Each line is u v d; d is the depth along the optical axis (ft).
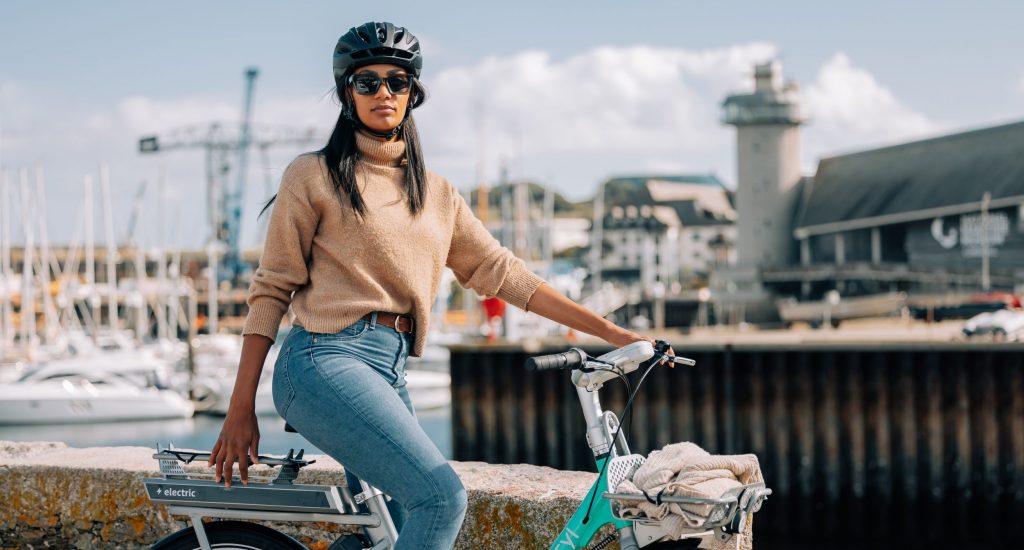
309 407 8.23
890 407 75.97
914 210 345.31
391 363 8.64
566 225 638.53
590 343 87.20
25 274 180.75
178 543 8.96
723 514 7.55
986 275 297.53
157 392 110.52
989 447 73.00
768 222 368.27
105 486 13.29
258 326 8.53
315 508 8.50
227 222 328.90
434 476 8.13
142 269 201.67
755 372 79.56
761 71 370.32
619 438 8.55
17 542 13.74
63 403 106.32
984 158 339.98
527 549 11.50
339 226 8.53
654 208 553.64
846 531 76.38
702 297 307.99
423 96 9.01
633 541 8.01
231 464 8.46
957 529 73.56
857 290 352.49
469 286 9.57
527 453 87.61
